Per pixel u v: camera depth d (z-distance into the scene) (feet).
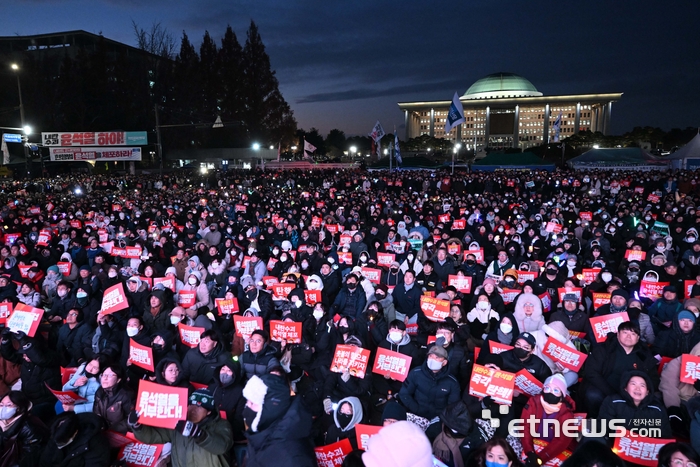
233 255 33.88
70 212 55.21
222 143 203.72
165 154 172.86
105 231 44.68
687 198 59.16
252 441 9.53
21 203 63.31
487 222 44.09
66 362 20.61
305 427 9.75
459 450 12.32
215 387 14.97
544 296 24.53
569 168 135.03
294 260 33.73
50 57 173.37
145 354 17.26
